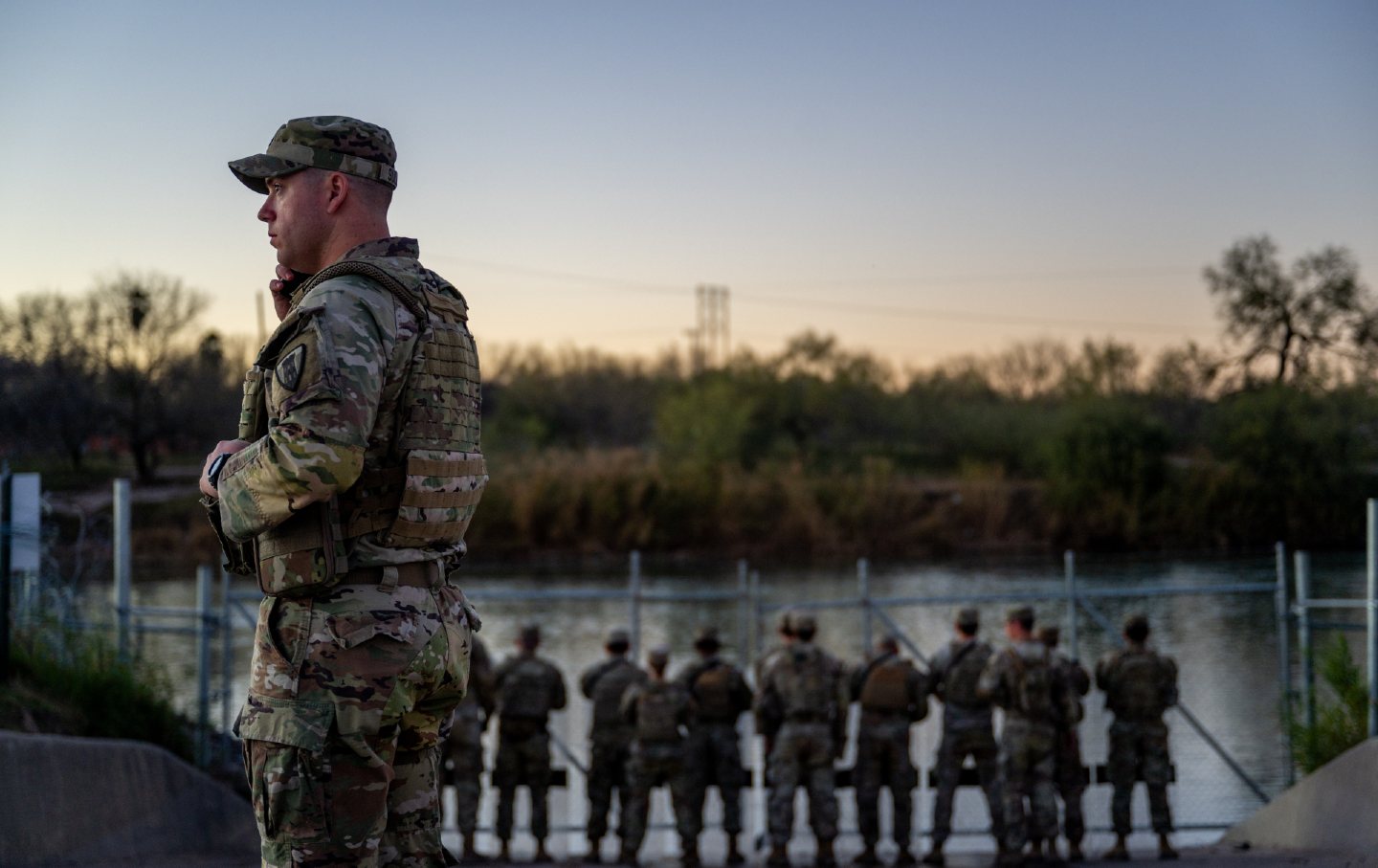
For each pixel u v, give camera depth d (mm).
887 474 48719
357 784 2555
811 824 10117
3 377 38375
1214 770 12625
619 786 10625
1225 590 11953
